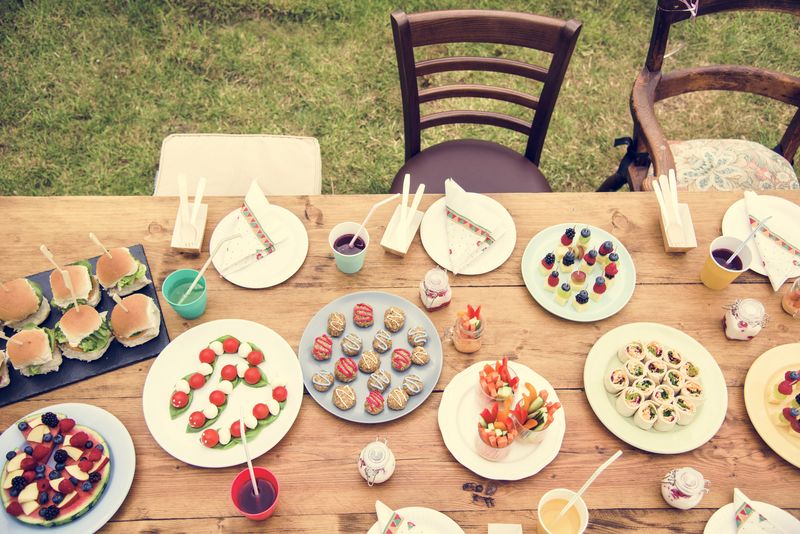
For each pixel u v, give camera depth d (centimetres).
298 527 151
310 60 378
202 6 389
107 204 200
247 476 152
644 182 249
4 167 336
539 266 191
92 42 376
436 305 181
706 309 186
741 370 176
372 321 179
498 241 196
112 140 347
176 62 372
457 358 176
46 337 165
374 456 148
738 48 392
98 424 160
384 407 165
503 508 154
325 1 393
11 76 364
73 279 176
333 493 155
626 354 171
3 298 170
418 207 204
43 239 192
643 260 195
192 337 174
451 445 160
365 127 360
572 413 168
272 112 361
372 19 391
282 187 260
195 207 192
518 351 178
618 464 161
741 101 376
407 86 234
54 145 344
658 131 224
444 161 263
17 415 164
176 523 150
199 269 189
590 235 195
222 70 372
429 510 150
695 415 166
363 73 376
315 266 191
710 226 202
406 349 176
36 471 150
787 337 181
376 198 205
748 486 158
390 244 191
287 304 184
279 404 165
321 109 364
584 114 369
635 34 396
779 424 165
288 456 160
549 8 400
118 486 152
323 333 177
